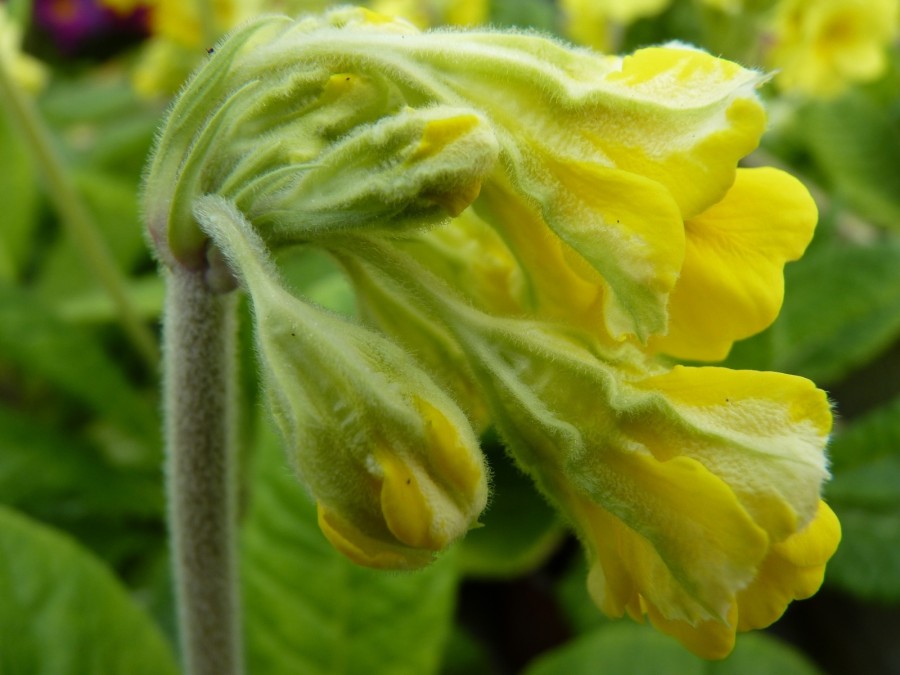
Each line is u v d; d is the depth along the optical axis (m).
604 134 0.07
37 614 0.12
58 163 0.17
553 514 0.15
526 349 0.08
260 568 0.13
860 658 0.18
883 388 0.21
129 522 0.17
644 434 0.08
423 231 0.08
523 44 0.08
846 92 0.24
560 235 0.07
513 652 0.18
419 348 0.08
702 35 0.19
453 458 0.07
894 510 0.17
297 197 0.08
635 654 0.15
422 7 0.19
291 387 0.07
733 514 0.07
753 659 0.15
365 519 0.07
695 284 0.08
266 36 0.08
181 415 0.09
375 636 0.13
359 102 0.08
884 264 0.18
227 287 0.09
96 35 0.37
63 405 0.20
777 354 0.15
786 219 0.08
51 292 0.21
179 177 0.08
